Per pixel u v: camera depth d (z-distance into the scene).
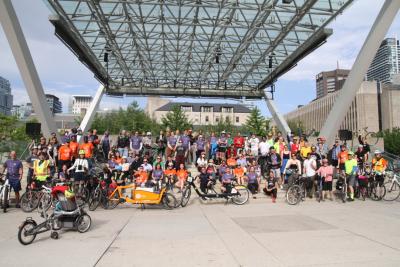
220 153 17.05
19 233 6.23
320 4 14.62
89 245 6.25
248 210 10.05
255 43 19.48
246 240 6.57
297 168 12.48
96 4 14.52
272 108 28.47
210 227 7.75
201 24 16.69
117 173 13.23
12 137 44.19
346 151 12.30
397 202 11.41
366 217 8.77
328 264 5.17
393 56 189.50
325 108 99.44
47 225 6.77
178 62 23.50
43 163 10.36
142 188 10.24
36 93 14.17
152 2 14.51
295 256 5.56
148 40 19.28
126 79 27.83
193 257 5.54
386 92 90.81
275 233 7.11
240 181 13.85
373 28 13.93
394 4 13.12
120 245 6.26
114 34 18.25
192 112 94.50
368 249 5.91
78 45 17.95
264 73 25.73
